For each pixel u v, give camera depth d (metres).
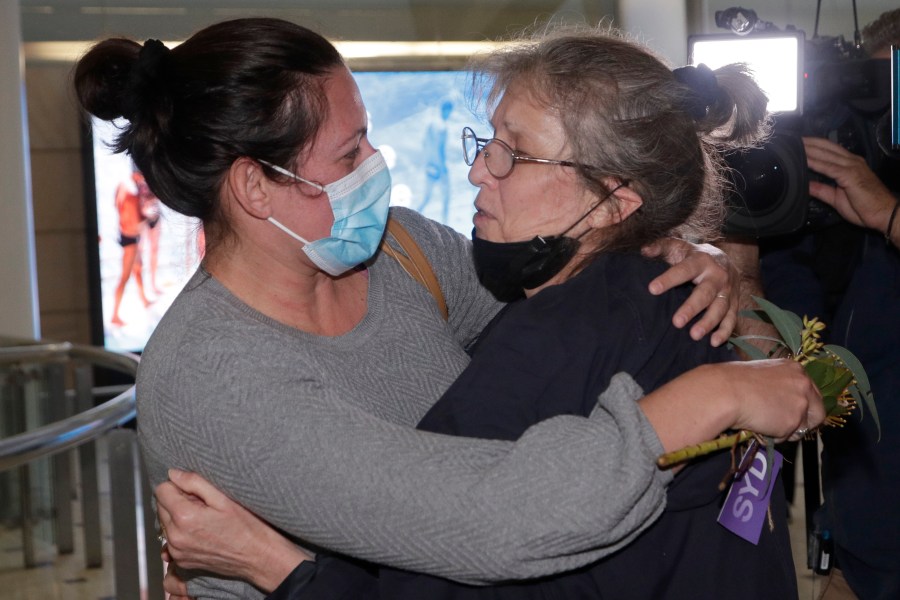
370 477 1.19
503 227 1.43
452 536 1.15
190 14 5.32
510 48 1.47
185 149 1.34
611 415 1.18
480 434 1.27
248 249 1.42
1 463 2.58
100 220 5.93
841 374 1.36
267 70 1.31
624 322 1.30
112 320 5.99
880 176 2.44
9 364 4.30
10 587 4.13
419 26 5.45
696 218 1.56
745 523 1.28
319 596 1.29
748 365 1.25
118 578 3.17
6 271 5.25
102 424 2.91
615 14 4.91
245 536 1.34
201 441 1.28
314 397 1.27
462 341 1.81
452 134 5.59
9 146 5.22
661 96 1.36
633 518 1.14
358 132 1.40
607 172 1.36
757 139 1.61
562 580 1.26
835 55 2.54
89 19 5.47
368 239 1.44
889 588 2.20
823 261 2.47
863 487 2.22
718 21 2.45
